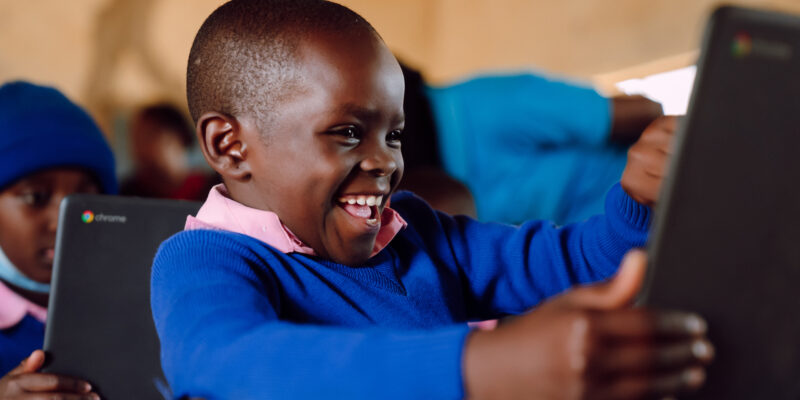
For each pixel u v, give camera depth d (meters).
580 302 0.36
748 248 0.40
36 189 1.33
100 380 0.84
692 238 0.39
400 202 0.93
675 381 0.36
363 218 0.74
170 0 4.54
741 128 0.39
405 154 1.38
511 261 0.91
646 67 4.07
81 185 1.40
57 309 0.84
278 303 0.68
